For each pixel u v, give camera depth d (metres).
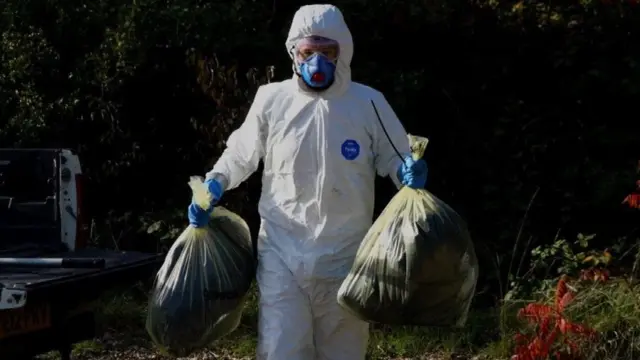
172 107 9.16
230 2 8.79
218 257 4.65
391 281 4.34
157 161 9.23
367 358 7.18
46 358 7.19
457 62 8.79
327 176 4.62
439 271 4.32
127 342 7.55
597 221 8.48
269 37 8.65
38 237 6.02
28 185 6.05
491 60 8.71
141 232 9.04
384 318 4.44
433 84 8.76
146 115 9.16
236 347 7.32
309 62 4.61
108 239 8.95
